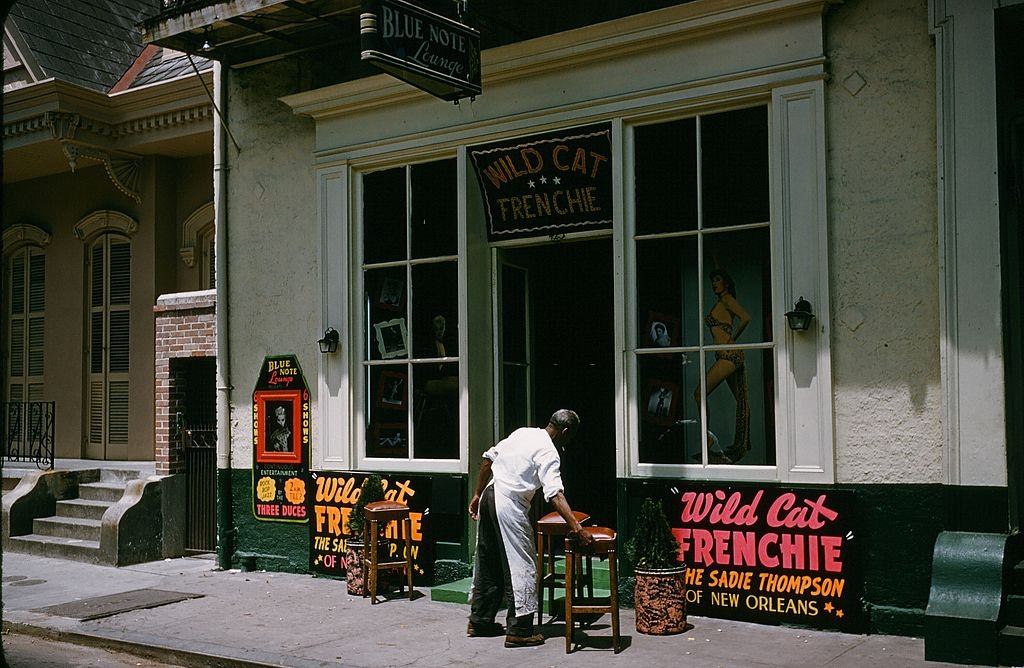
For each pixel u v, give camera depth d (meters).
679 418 7.26
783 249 6.78
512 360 8.56
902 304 6.39
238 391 9.52
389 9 6.72
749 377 7.01
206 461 10.34
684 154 7.31
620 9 7.66
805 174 6.72
